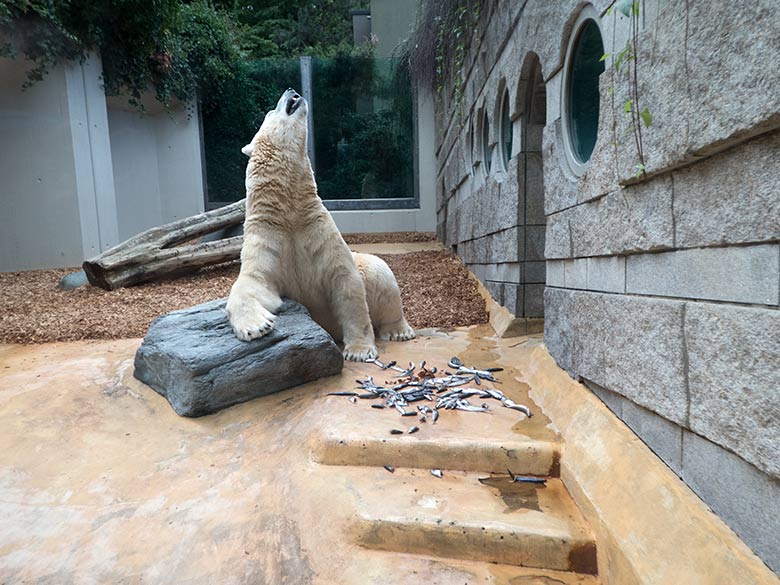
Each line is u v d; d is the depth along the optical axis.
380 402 3.08
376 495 2.23
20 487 2.54
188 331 3.51
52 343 4.96
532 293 4.68
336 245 4.10
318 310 4.34
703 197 1.62
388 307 4.80
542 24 3.42
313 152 13.83
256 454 2.77
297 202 3.93
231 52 12.99
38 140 8.77
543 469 2.41
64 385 3.58
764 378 1.33
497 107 5.18
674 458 1.86
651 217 1.97
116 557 2.08
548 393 3.04
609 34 2.34
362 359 3.97
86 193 9.14
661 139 1.80
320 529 2.14
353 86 13.68
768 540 1.35
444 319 5.69
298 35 20.09
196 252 7.55
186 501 2.42
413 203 13.04
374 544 2.04
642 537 1.71
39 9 7.88
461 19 6.71
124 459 2.79
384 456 2.48
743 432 1.42
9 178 8.76
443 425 2.69
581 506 2.11
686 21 1.62
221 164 13.39
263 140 3.87
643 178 1.99
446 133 9.51
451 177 9.00
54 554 2.10
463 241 7.75
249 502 2.38
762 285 1.36
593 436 2.32
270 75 13.49
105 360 4.18
